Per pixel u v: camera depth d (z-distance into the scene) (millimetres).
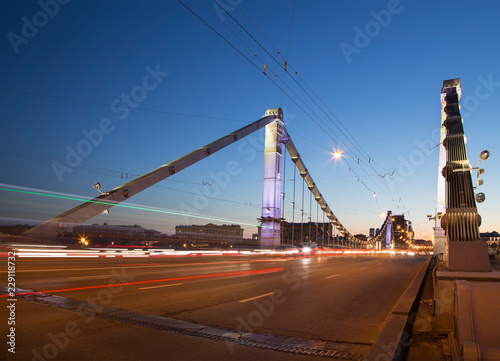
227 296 9586
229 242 99562
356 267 24797
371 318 7344
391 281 15203
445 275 5848
